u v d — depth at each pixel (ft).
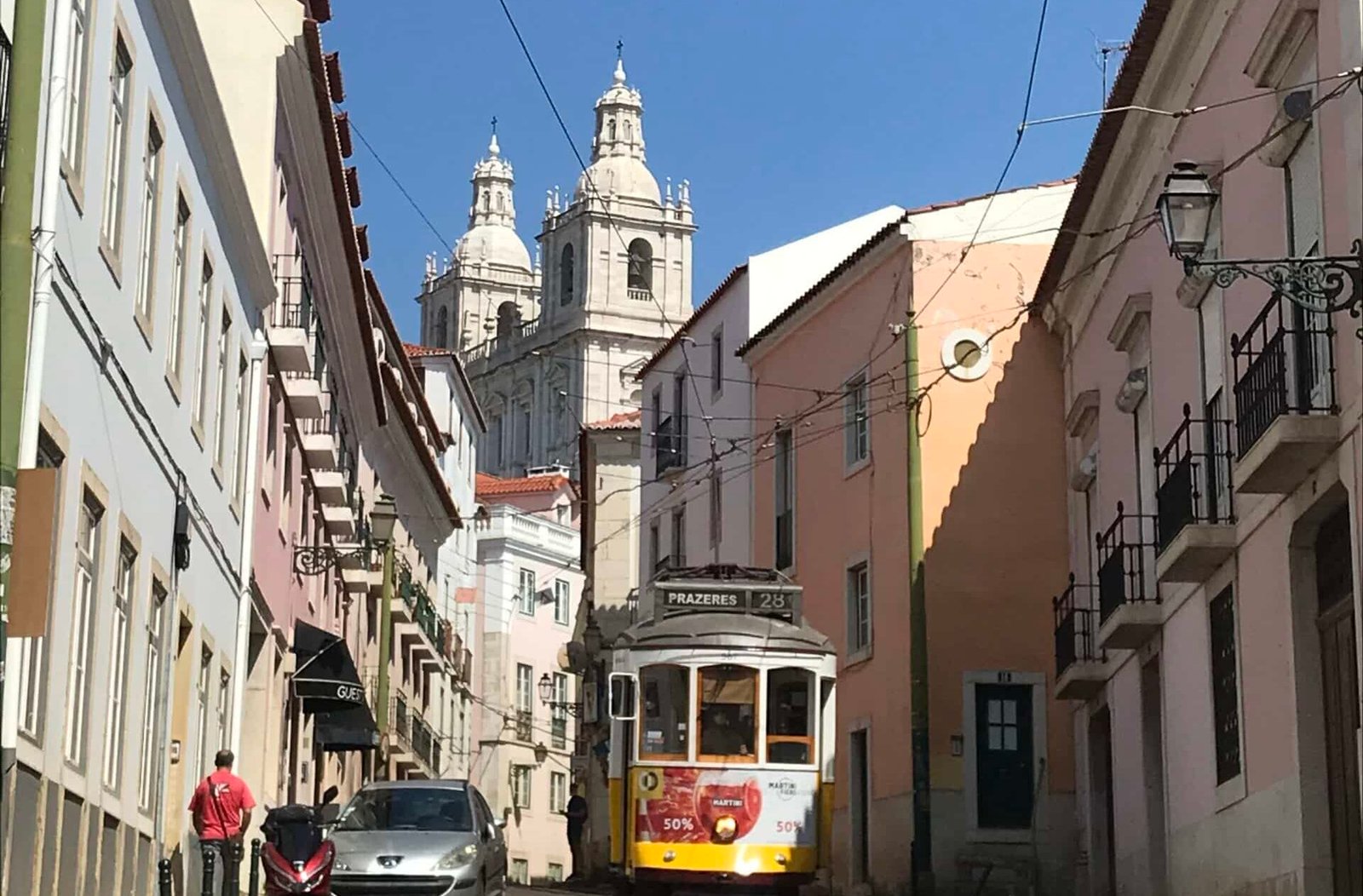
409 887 61.62
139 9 49.01
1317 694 50.60
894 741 91.30
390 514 97.55
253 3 77.92
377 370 113.29
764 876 65.82
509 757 213.66
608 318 346.95
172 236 55.36
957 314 92.84
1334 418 46.75
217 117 59.36
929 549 90.48
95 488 45.50
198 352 61.67
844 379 101.24
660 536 132.98
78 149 42.29
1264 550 53.47
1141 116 66.44
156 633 56.44
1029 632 90.02
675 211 355.36
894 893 89.45
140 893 54.34
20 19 34.32
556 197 363.97
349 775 128.16
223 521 69.15
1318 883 49.55
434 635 162.09
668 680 67.67
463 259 406.00
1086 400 81.05
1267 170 53.31
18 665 37.88
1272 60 51.29
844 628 98.73
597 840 138.51
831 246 118.93
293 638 93.71
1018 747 88.94
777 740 67.10
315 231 92.79
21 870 39.04
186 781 62.34
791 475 108.68
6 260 33.35
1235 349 52.08
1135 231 70.95
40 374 37.81
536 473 315.99
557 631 226.58
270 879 58.65
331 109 84.33
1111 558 71.36
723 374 121.29
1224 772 58.70
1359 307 44.34
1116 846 74.79
